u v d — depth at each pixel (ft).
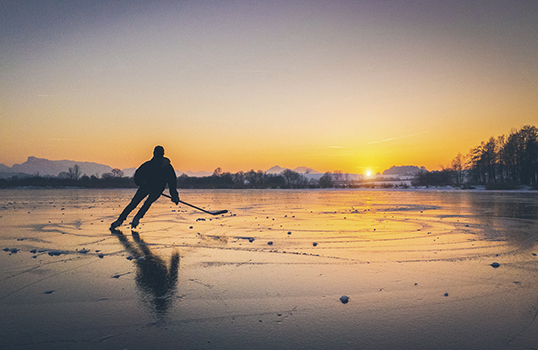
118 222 24.34
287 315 9.17
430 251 17.07
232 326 8.50
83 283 11.82
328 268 13.79
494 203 56.13
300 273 13.07
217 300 10.25
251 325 8.56
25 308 9.60
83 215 34.30
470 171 222.48
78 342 7.66
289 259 15.31
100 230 24.02
